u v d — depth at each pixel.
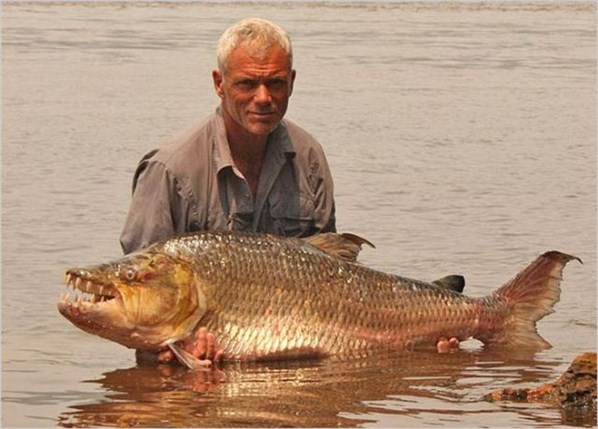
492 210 18.69
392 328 11.95
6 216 17.77
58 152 22.58
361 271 11.92
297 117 26.69
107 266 11.30
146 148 23.12
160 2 68.44
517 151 23.66
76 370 11.34
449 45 42.41
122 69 34.72
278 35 11.62
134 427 9.73
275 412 10.05
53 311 13.31
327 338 11.70
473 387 10.80
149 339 11.34
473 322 12.26
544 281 12.50
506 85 32.84
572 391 10.19
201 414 10.03
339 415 9.98
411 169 21.67
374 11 63.22
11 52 38.34
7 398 10.48
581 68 36.66
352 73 34.25
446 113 27.98
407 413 10.02
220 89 11.87
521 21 56.69
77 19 52.97
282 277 11.59
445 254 16.05
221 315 11.44
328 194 12.30
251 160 11.99
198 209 11.84
